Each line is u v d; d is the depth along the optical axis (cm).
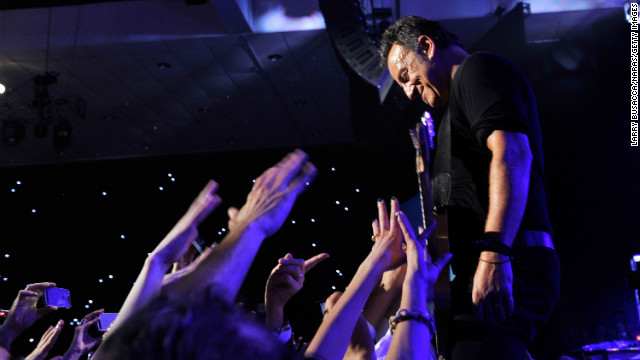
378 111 730
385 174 1053
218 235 1073
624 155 794
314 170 84
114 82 818
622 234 854
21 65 768
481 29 700
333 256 1059
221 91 855
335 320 84
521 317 113
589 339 805
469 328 114
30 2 719
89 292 1085
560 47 767
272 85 840
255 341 33
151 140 1022
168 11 719
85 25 719
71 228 1102
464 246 123
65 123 815
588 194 848
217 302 35
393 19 682
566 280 877
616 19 709
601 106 776
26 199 1106
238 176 1083
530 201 121
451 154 130
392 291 126
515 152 112
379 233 123
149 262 81
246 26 691
